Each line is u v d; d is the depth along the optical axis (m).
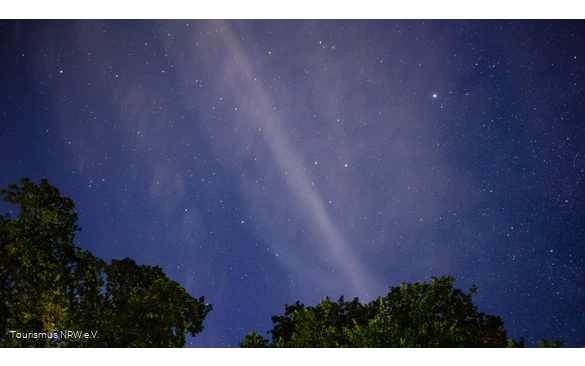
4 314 15.43
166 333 17.28
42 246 16.00
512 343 16.36
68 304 16.78
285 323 23.03
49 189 16.08
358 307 21.98
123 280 19.12
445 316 17.81
